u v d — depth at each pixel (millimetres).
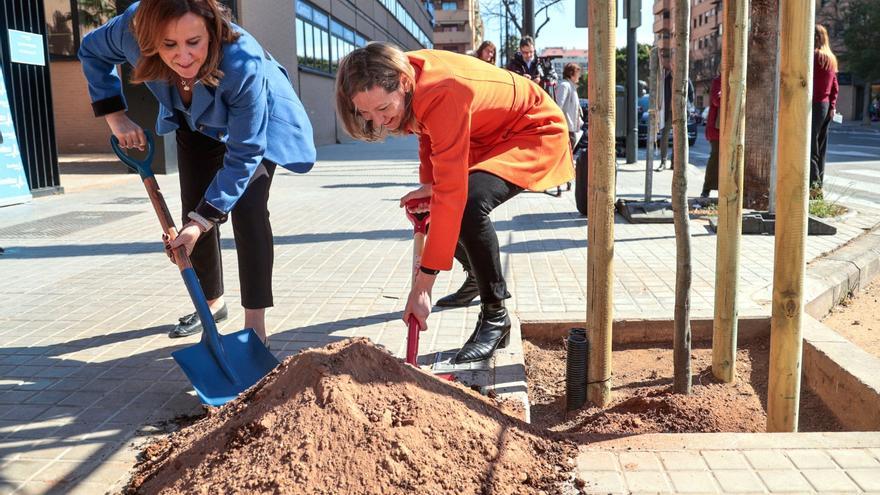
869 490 1977
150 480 2102
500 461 2088
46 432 2580
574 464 2162
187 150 3537
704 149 20250
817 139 7824
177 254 2918
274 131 3271
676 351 3076
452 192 2680
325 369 2127
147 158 3104
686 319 3039
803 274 2518
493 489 1975
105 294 4656
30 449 2441
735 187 3072
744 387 3213
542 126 3229
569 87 9859
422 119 2693
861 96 54156
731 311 3178
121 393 2953
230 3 18266
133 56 3014
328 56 25844
